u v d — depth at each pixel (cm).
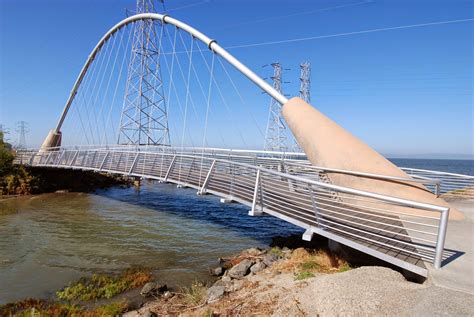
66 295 866
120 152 1992
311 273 786
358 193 662
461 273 551
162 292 874
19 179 2838
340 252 901
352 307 463
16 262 1157
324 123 1286
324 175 1173
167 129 4025
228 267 1052
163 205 2372
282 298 572
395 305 455
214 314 592
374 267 583
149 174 1672
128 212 2105
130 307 791
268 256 1046
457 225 870
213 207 2291
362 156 1123
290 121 1417
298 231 1602
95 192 3025
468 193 1408
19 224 1742
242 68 1827
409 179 973
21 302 819
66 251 1282
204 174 1568
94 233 1561
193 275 1009
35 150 3588
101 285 932
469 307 436
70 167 2495
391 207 977
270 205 1014
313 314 479
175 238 1468
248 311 570
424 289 493
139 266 1098
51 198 2634
